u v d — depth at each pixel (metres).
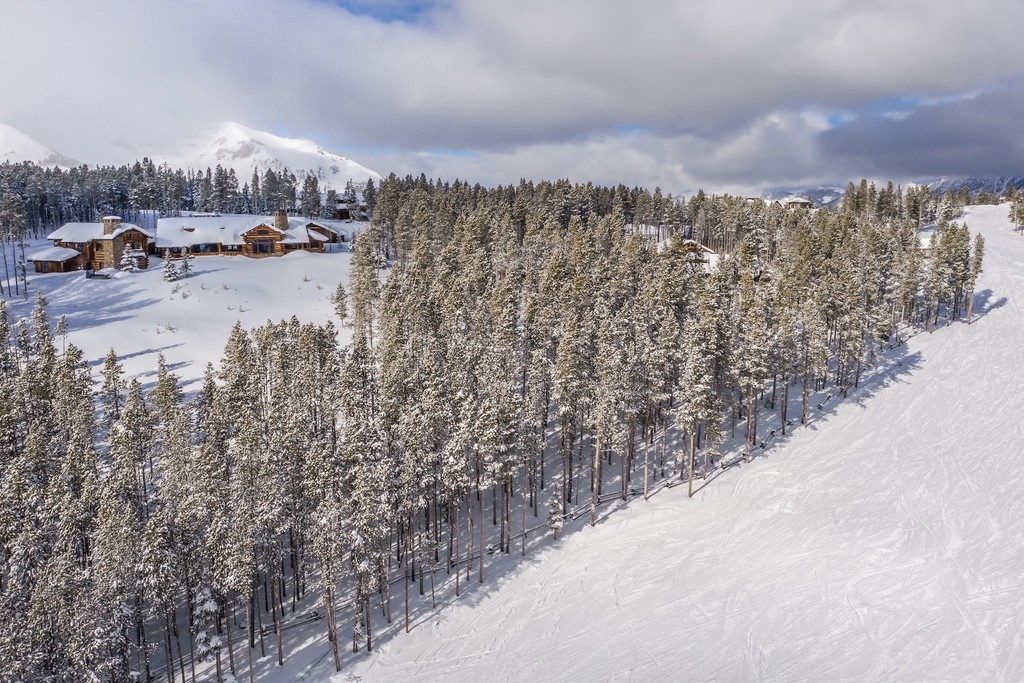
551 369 62.22
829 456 61.12
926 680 35.09
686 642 39.75
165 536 36.88
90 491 39.97
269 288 107.62
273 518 38.19
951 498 52.75
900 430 65.94
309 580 45.25
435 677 38.91
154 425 54.44
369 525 39.34
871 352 81.31
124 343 82.81
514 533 52.97
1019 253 127.62
